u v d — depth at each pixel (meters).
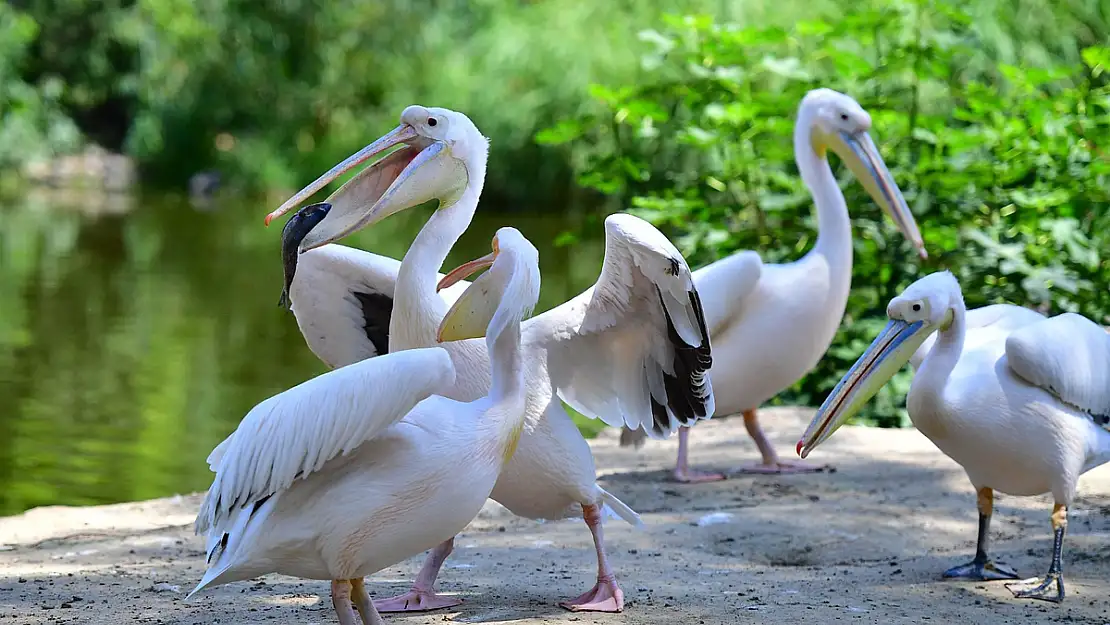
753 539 8.69
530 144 35.28
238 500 5.57
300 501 5.75
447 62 41.31
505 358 6.09
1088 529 8.87
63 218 35.75
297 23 44.69
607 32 33.94
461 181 7.37
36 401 16.17
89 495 12.02
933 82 21.16
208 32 44.41
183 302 23.95
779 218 15.22
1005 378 7.45
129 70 46.75
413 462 5.70
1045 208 14.08
